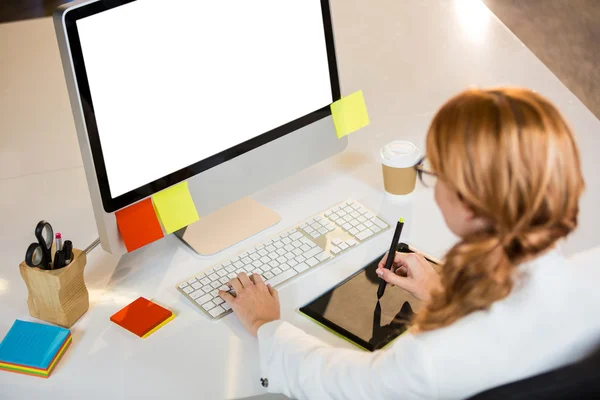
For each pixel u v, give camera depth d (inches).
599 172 62.0
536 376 35.4
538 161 33.1
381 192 63.3
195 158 53.5
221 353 48.0
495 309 35.9
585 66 136.7
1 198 63.7
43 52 85.0
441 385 36.0
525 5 155.3
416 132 69.9
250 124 56.1
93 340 49.2
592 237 55.4
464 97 35.1
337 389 41.1
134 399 44.8
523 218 33.9
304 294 52.4
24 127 73.3
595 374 34.3
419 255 53.1
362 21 89.3
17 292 53.5
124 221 51.0
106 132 48.3
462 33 85.4
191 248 57.6
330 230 58.4
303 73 58.4
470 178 33.9
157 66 49.8
